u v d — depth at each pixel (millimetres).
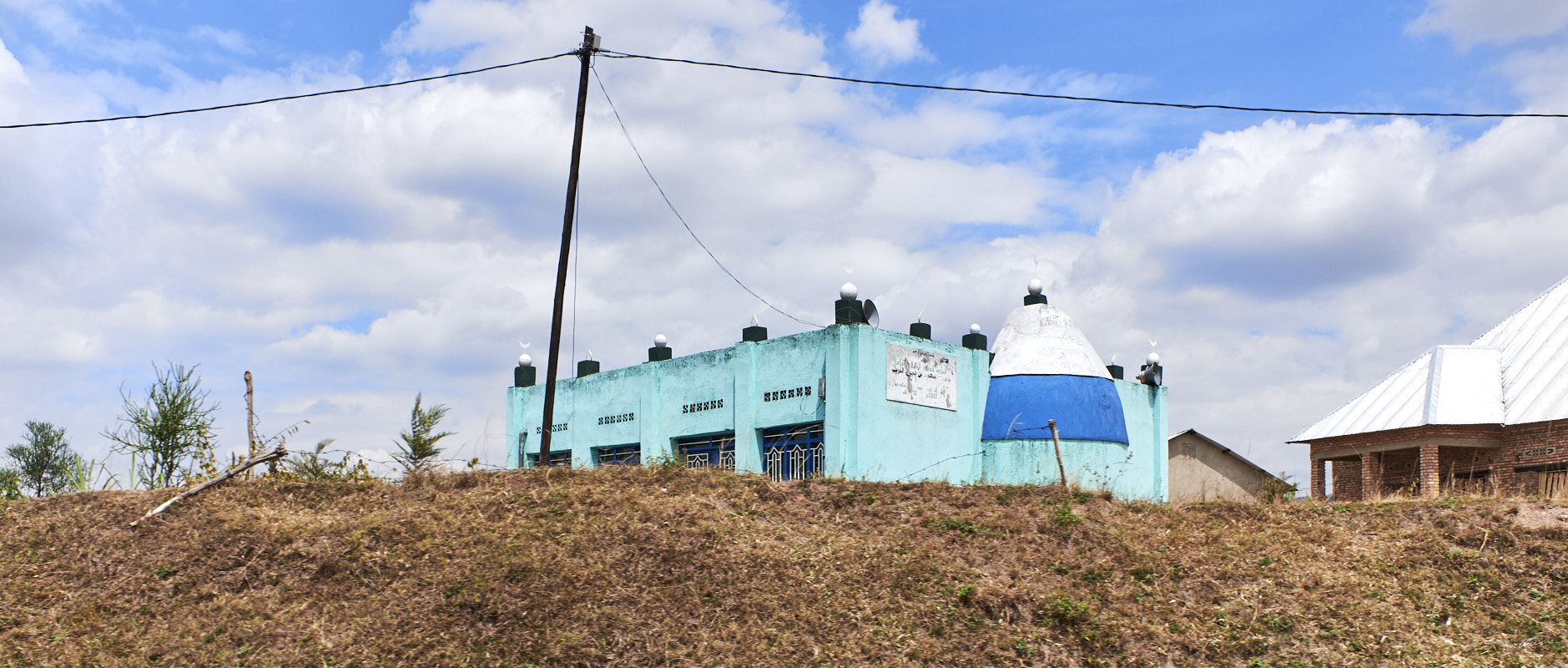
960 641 12273
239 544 13297
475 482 16250
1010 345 30484
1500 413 26625
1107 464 28844
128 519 14289
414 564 13047
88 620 11852
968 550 14445
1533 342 28000
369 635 11648
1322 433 30562
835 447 25797
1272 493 17625
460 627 11828
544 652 11453
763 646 11922
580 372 35000
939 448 27906
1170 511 16641
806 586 13195
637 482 16516
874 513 15680
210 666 11094
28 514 14758
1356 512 16109
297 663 11133
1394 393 29469
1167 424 34406
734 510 15398
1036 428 28531
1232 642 12359
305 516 14438
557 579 12703
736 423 28609
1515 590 13297
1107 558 14305
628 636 11820
